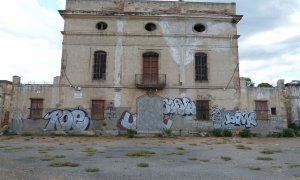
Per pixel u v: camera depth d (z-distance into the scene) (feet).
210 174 29.99
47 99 78.43
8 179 26.37
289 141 65.82
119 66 80.74
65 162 35.29
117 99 79.25
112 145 56.44
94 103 79.10
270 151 47.34
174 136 75.97
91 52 80.94
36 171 30.32
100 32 81.56
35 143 58.90
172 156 42.42
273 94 82.12
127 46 81.71
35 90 78.69
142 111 79.10
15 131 76.74
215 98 80.69
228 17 83.46
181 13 82.53
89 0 82.64
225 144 59.36
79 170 31.19
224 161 38.47
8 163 34.96
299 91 91.15
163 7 83.46
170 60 81.71
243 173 30.63
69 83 79.20
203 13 83.46
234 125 79.71
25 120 77.41
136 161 37.60
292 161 38.52
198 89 80.79
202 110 80.28
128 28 82.38
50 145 55.42
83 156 41.57
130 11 82.74
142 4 83.20
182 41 82.74
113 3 82.89
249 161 38.50
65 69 79.66
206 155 43.93
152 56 82.17
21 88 78.64
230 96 81.10
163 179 27.50
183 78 81.05
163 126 78.69
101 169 31.94
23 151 46.29
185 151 48.24
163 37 82.53
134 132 77.20
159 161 37.86
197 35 82.99
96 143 59.82
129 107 79.05
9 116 78.54
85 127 77.56
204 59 82.84
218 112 80.02
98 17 82.12
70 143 59.41
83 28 81.56
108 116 78.43
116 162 36.65
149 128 78.43
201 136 76.59
